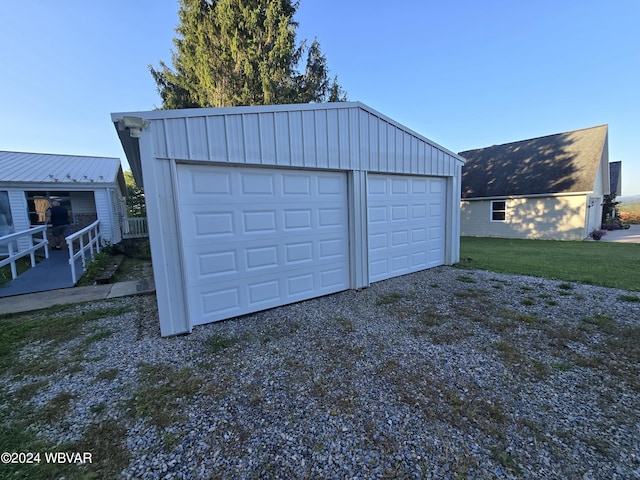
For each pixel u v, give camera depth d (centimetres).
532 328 342
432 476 151
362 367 263
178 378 251
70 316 407
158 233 326
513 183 1452
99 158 1205
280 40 1116
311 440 178
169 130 323
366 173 511
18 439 181
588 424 188
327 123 453
